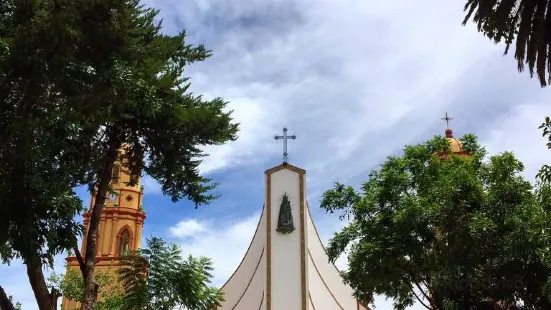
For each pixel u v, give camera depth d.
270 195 35.31
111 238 35.81
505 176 16.62
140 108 14.83
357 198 19.72
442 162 19.20
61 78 11.05
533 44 10.93
